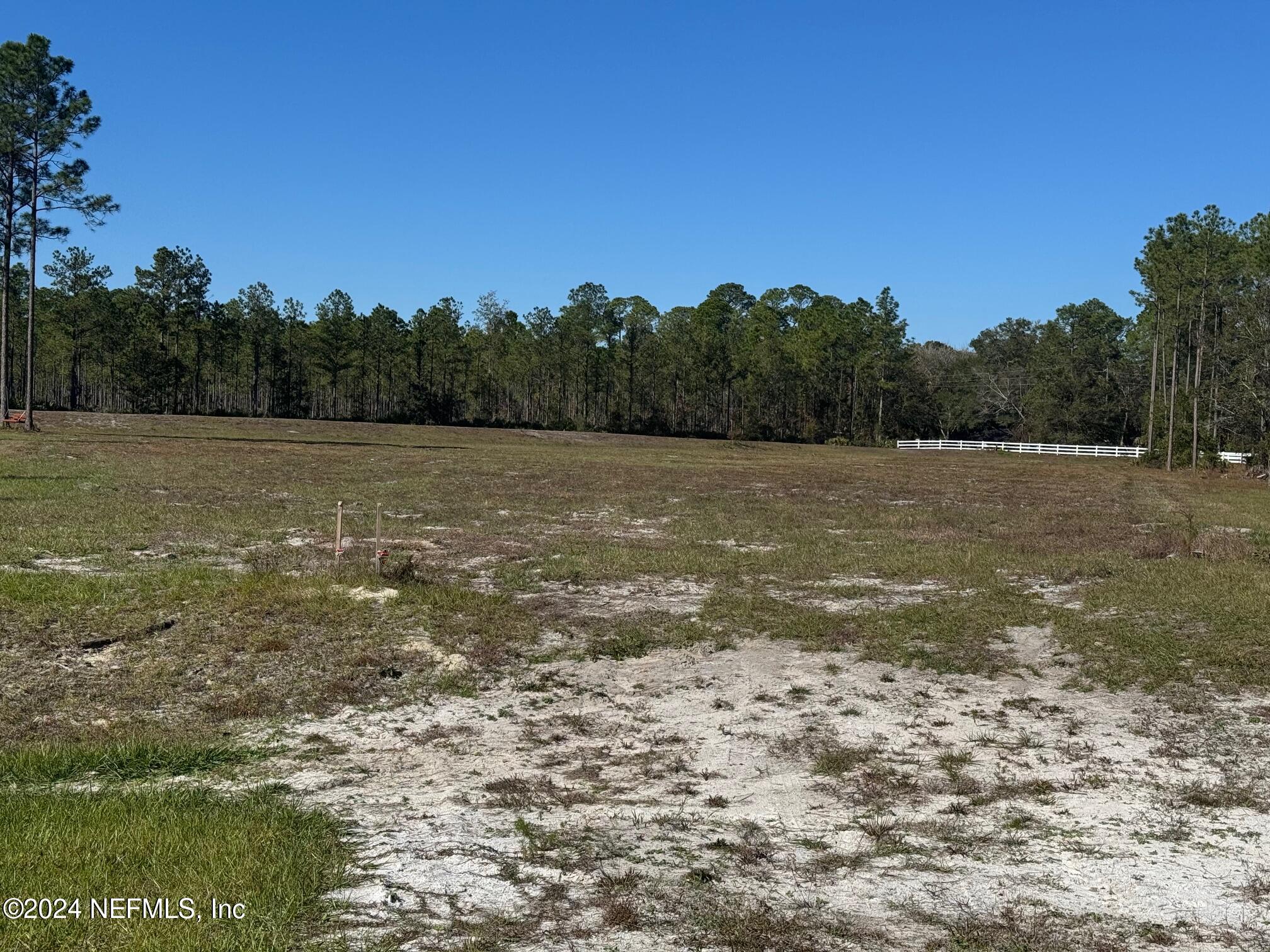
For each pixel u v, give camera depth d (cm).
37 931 516
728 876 622
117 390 10562
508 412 12581
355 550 1947
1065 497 3984
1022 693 1077
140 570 1650
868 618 1411
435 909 568
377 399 11888
